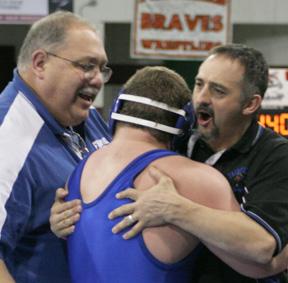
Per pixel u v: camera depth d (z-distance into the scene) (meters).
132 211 2.45
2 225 2.92
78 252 2.62
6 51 13.67
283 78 8.53
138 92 2.63
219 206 2.50
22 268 3.16
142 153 2.57
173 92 2.64
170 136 2.71
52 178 3.21
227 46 3.02
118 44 13.59
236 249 2.42
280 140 2.93
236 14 10.95
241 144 2.91
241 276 2.72
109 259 2.49
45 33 3.32
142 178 2.50
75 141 3.59
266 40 12.88
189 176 2.50
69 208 2.67
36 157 3.18
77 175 2.76
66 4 10.28
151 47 10.45
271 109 7.89
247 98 2.94
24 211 3.04
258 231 2.46
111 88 13.42
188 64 11.96
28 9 10.29
